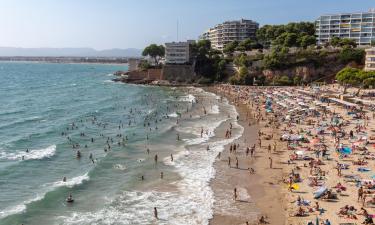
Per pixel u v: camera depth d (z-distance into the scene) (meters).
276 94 132.25
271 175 53.19
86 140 75.88
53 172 56.16
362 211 39.56
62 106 123.94
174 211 42.59
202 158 62.12
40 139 76.62
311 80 168.75
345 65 167.12
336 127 76.88
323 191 43.91
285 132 78.31
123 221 40.28
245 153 64.50
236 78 180.12
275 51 179.75
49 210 42.69
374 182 46.44
